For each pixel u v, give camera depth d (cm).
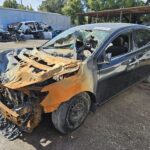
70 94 292
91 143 307
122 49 395
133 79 453
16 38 1600
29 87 262
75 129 333
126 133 334
